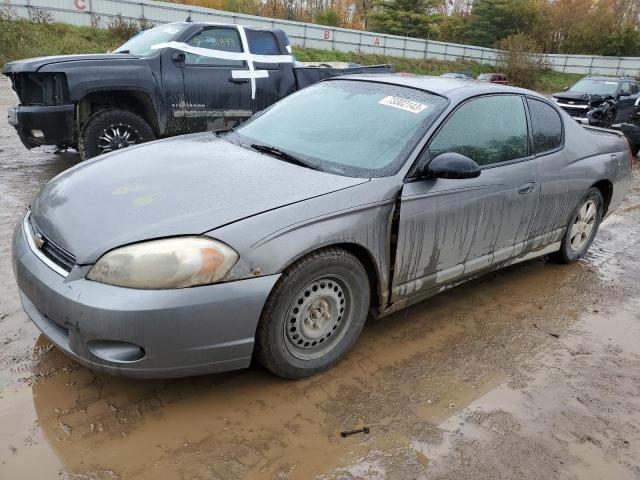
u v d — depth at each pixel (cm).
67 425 241
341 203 272
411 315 366
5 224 463
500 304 393
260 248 243
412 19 5016
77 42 2331
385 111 344
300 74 767
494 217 352
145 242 233
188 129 688
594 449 254
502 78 2573
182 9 2952
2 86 1462
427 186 306
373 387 284
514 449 249
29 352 290
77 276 235
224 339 242
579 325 371
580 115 1505
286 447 238
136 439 236
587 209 461
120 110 631
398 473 229
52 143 620
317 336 283
